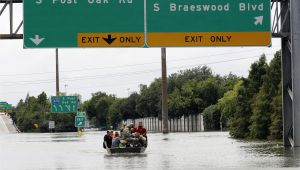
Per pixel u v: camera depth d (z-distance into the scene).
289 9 74.31
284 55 75.94
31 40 69.62
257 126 112.19
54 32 69.81
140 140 80.81
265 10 71.44
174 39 70.50
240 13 71.06
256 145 90.56
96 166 56.81
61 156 76.19
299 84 74.12
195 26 70.56
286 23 75.00
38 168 56.03
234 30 70.94
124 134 80.56
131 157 70.06
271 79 109.94
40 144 124.19
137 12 70.50
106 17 70.12
